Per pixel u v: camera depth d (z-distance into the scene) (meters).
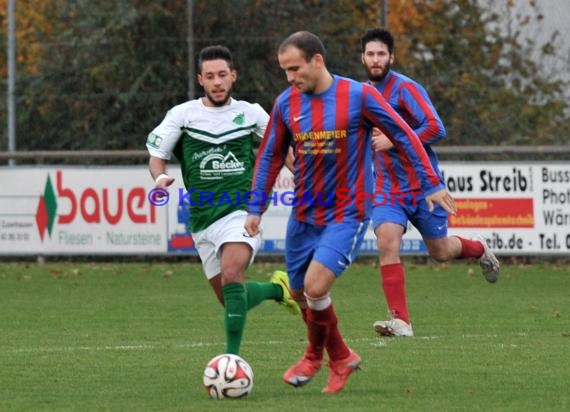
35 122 41.38
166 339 24.53
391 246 24.69
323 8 41.34
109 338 24.73
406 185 24.81
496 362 20.72
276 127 17.69
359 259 40.34
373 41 24.27
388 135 17.33
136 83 40.84
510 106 40.16
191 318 28.23
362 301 31.27
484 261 27.36
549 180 37.81
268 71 41.03
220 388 17.03
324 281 17.05
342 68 41.25
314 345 17.77
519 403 16.70
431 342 23.50
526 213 37.94
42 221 39.53
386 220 24.73
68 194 39.44
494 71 40.38
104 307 30.53
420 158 17.19
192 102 20.33
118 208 39.28
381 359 21.14
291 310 20.14
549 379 18.89
